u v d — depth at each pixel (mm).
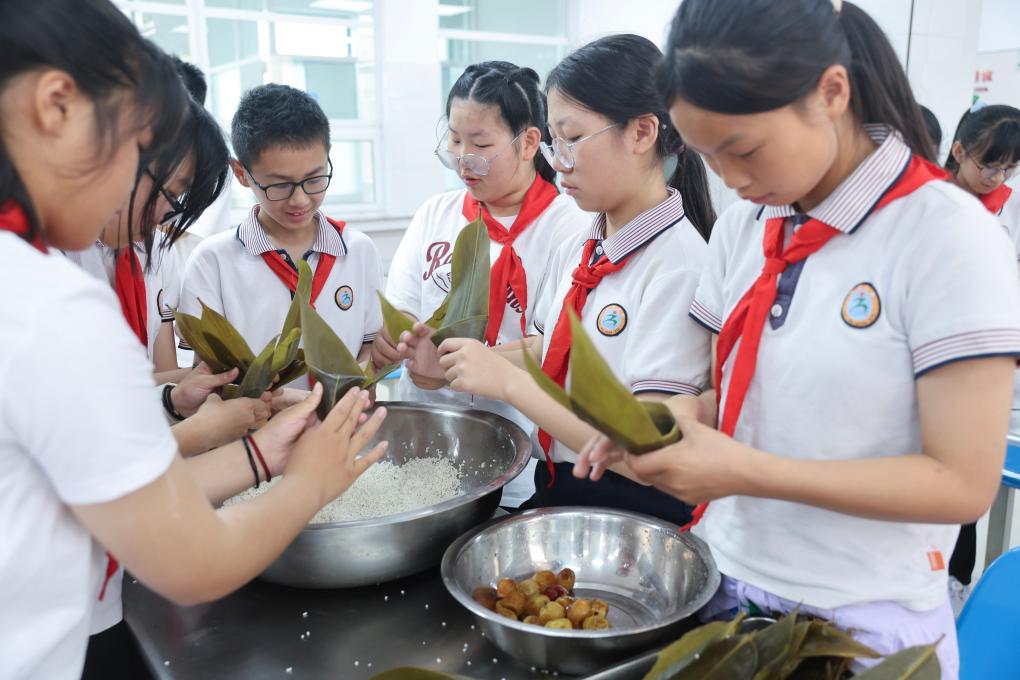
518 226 1825
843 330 829
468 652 1017
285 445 993
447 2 5668
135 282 1476
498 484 1196
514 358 1578
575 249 1540
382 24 5148
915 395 808
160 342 1949
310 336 1104
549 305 1627
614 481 1352
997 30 4332
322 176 1674
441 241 1977
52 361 619
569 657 917
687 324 1175
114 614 1092
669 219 1283
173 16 4680
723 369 985
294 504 853
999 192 2752
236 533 771
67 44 621
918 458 764
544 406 1181
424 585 1185
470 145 1726
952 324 740
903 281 792
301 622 1091
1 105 628
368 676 971
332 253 1908
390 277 2102
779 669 808
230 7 4832
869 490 755
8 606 695
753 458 779
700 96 724
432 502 1340
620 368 1294
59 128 638
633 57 1229
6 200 641
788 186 775
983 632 1133
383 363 1694
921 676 740
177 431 1115
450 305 1446
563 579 1114
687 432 815
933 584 897
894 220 809
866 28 822
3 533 671
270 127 1584
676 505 1307
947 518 761
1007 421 747
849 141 834
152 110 698
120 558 695
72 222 699
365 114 5344
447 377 1300
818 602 893
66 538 716
